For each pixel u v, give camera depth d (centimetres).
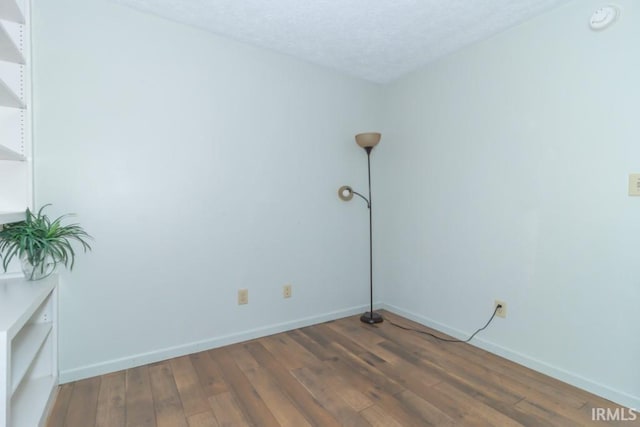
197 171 243
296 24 232
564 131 204
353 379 210
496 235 242
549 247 213
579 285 200
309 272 299
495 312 244
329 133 306
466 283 263
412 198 308
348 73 313
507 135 234
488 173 246
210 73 246
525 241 225
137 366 224
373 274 341
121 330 220
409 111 311
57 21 198
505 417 173
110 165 214
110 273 216
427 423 169
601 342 191
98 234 212
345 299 322
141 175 223
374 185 339
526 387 201
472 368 223
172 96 232
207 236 248
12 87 185
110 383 204
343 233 319
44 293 167
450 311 276
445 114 278
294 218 289
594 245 193
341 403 185
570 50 201
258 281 272
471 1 203
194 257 244
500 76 238
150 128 225
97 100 209
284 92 280
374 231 340
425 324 298
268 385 203
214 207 250
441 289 283
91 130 208
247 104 262
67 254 202
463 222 265
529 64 221
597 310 192
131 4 213
